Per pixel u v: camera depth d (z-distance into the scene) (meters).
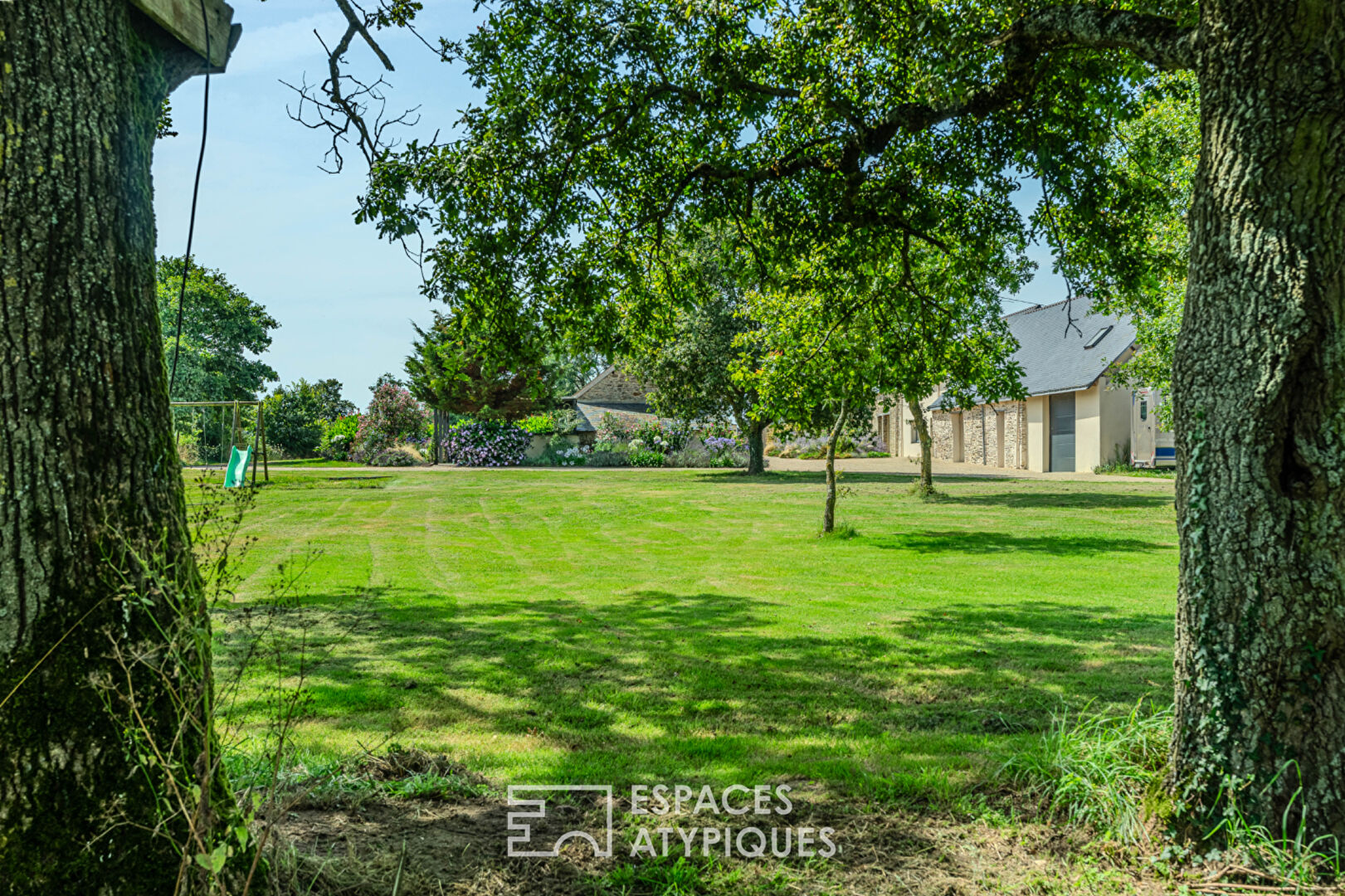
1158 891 2.89
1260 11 2.91
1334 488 2.86
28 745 2.02
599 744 4.56
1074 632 7.29
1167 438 30.19
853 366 10.84
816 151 6.69
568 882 2.93
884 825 3.43
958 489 23.45
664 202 6.86
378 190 5.72
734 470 34.88
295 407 50.88
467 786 3.81
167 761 2.18
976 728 4.82
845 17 6.16
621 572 10.80
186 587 2.32
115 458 2.18
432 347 39.09
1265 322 2.93
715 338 27.08
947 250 7.52
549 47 5.94
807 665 6.24
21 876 2.00
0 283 2.03
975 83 5.88
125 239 2.28
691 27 5.90
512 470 36.38
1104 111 6.45
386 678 5.84
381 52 4.61
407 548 13.09
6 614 2.03
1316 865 2.81
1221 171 3.07
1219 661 3.06
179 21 2.50
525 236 6.30
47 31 2.12
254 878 2.42
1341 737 2.86
